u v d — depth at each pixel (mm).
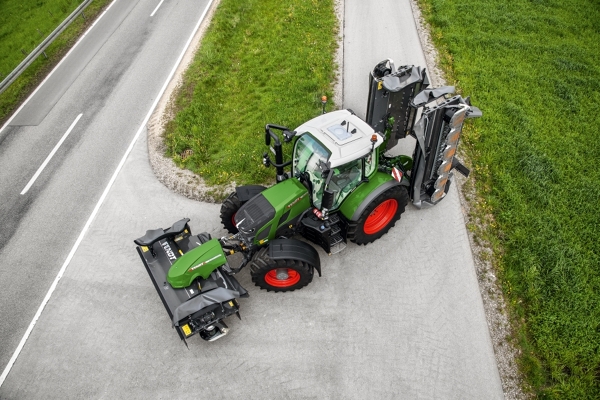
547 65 13891
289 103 12539
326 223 8125
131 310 8406
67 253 9484
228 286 7629
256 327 7953
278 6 16906
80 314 8391
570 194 9891
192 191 10594
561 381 6977
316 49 14523
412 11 16312
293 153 8469
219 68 14320
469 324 7816
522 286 8289
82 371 7551
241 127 12172
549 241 8852
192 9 17922
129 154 11852
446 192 9508
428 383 7105
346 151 7613
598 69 13672
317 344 7664
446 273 8578
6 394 7316
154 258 7992
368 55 14234
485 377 7145
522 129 11453
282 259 7531
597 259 8625
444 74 13422
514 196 9727
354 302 8203
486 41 14711
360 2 16859
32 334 8117
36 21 18734
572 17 16344
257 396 7094
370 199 8031
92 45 16500
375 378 7199
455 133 7949
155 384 7336
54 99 14094
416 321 7887
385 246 9078
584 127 11617
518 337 7621
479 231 9250
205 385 7273
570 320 7719
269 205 7883
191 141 11750
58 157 11922
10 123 13328
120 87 14266
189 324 7188
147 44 16156
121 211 10305
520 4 16828
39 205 10602
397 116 10555
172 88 13891
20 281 9008
